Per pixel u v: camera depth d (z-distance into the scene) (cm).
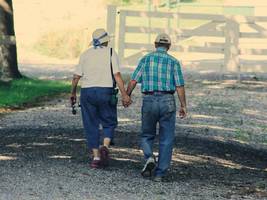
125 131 3234
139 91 4953
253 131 3566
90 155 2567
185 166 2508
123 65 6112
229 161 2711
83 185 2078
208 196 2030
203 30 6116
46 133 3072
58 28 8475
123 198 1944
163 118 2222
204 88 5234
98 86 2342
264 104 4547
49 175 2186
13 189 1983
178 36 6156
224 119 3878
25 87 4881
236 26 6034
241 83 5578
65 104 4222
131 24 8294
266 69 6259
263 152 3012
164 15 6141
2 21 5219
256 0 9025
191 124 3625
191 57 7125
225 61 6072
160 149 2227
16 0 9944
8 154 2527
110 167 2380
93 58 2350
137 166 2425
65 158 2488
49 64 7156
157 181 2200
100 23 8419
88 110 2353
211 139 3194
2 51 5216
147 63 2227
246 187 2203
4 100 4206
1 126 3294
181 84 2208
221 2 9162
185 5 8806
